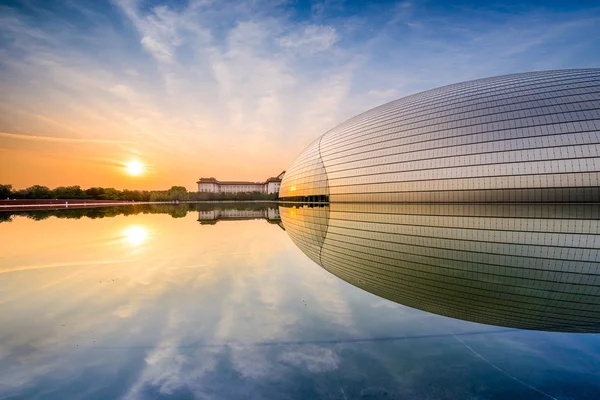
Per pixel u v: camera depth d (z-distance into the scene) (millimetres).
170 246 12320
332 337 4703
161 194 103688
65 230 17500
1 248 11852
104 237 14781
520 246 9273
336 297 6449
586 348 4379
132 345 4504
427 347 4410
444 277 7316
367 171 26062
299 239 13789
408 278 7430
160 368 3926
